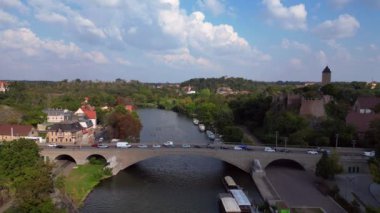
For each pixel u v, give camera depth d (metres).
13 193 112.00
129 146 165.50
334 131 185.75
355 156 153.62
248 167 156.88
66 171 149.12
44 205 89.94
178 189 139.50
